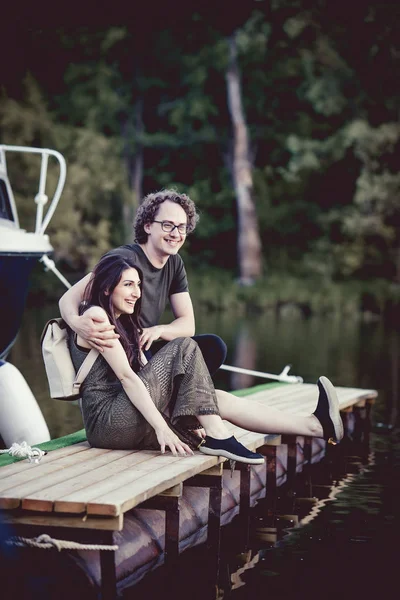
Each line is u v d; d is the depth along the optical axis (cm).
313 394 730
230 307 2730
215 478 476
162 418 455
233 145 3431
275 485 584
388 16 2884
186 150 3609
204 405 459
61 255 2962
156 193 512
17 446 455
